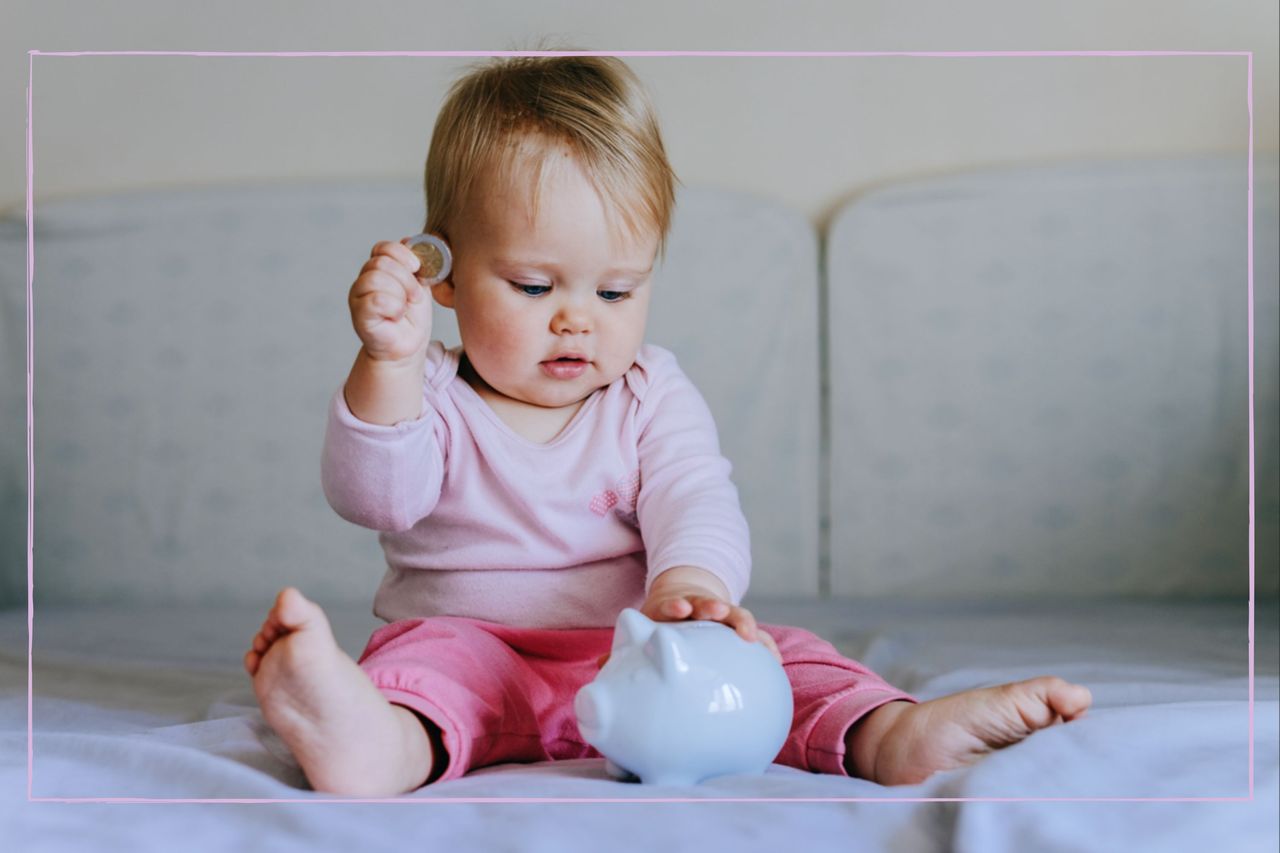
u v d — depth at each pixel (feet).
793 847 2.07
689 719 2.47
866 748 2.71
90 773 2.50
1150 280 7.13
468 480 3.39
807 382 7.23
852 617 5.94
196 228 7.48
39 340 7.42
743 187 7.80
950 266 7.23
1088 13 7.74
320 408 7.36
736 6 7.82
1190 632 5.26
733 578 3.05
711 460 3.41
